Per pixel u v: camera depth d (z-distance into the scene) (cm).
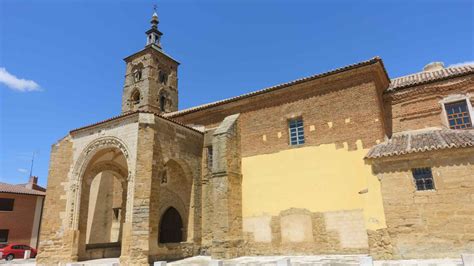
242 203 1992
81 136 2055
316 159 1809
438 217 1352
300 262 1412
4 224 3628
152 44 3962
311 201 1761
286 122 1986
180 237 2092
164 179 2227
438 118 1723
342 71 1809
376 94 1725
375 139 1659
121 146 1855
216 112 2311
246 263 1502
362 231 1565
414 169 1453
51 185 2005
